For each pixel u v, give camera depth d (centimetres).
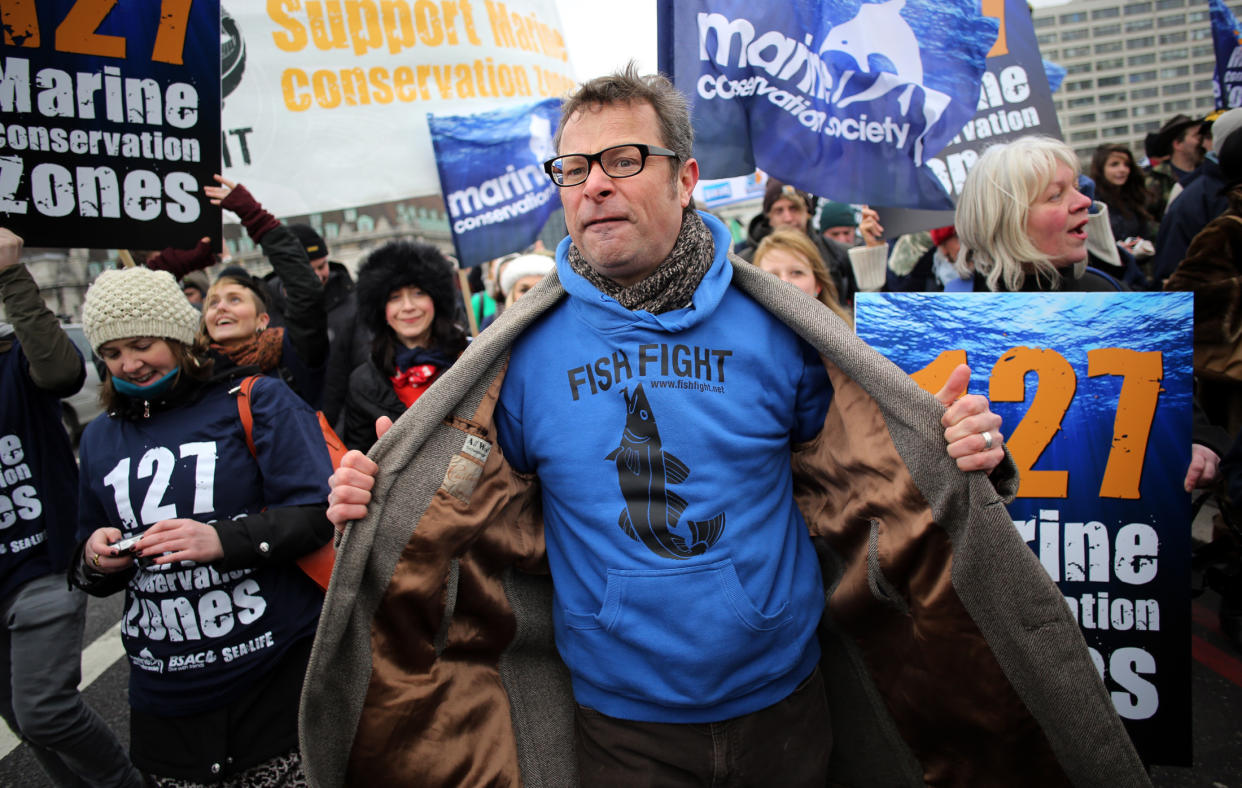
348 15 394
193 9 252
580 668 153
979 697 144
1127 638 177
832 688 177
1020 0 313
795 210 454
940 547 140
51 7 237
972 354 183
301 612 193
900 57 261
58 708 225
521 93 434
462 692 155
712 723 146
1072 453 179
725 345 147
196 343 200
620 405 145
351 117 397
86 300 186
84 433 202
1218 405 246
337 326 408
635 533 142
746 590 143
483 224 414
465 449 146
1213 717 267
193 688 184
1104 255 300
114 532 184
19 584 228
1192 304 177
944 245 361
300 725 131
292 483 191
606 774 151
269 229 309
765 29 250
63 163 241
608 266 142
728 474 144
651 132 141
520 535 162
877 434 146
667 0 249
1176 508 176
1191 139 609
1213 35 484
